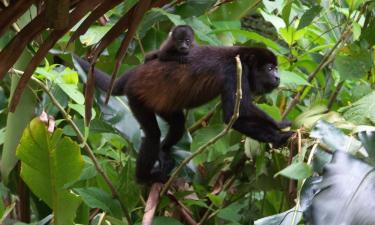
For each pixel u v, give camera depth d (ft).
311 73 32.53
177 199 27.37
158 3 13.98
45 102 27.30
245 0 36.09
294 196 25.91
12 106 14.47
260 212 29.30
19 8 13.52
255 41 36.78
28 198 31.17
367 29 30.27
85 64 30.07
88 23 13.91
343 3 34.88
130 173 25.82
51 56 32.60
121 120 29.68
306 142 22.77
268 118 28.04
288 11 31.55
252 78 30.73
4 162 26.66
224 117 28.66
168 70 29.84
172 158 29.96
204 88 29.78
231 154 29.89
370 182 15.61
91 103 15.03
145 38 34.65
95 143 31.12
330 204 14.99
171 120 30.40
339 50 29.89
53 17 12.97
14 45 13.78
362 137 18.45
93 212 31.60
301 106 33.14
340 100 33.53
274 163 27.09
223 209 28.45
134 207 26.43
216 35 36.04
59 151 22.50
